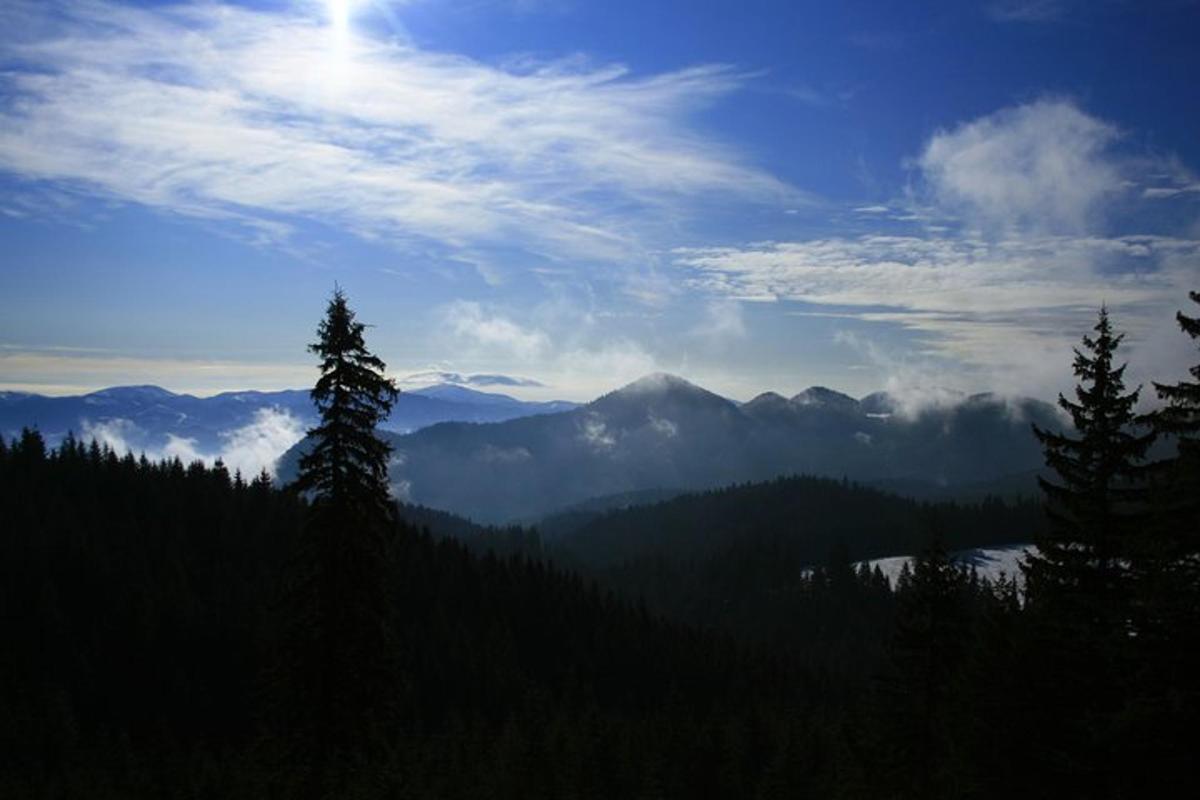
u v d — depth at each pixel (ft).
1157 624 52.29
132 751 245.24
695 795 219.00
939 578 111.04
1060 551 65.92
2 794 202.59
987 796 74.69
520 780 193.88
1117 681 59.16
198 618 320.70
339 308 85.92
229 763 179.63
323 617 87.35
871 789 112.06
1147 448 63.00
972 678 79.97
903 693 111.45
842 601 625.82
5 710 246.47
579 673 392.06
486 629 396.37
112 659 299.79
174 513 412.98
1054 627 67.26
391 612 92.38
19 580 319.47
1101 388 64.85
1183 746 52.08
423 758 175.63
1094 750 61.52
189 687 291.79
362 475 86.99
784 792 183.73
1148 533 54.75
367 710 89.40
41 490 401.90
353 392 87.15
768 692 392.88
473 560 477.36
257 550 396.57
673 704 283.79
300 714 87.86
